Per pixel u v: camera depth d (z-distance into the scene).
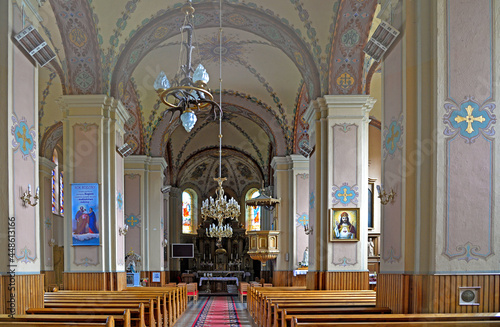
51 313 4.44
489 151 4.14
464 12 4.27
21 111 4.89
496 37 4.21
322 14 9.86
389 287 4.90
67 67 8.10
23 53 4.97
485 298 4.19
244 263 26.27
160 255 16.58
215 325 10.80
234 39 11.76
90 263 8.14
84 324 4.05
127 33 9.30
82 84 8.23
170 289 10.83
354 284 9.73
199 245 26.48
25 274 4.53
